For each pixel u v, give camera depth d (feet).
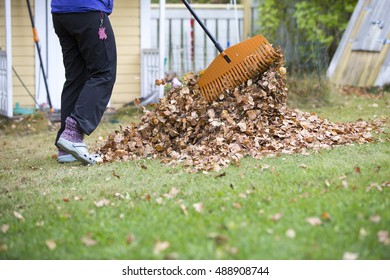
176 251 11.84
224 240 11.98
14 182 18.99
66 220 14.37
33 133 30.07
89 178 18.69
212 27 46.34
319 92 34.06
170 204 14.88
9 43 30.99
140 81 36.24
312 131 22.21
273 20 45.93
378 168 17.19
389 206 13.53
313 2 45.55
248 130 20.75
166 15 45.83
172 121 21.99
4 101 32.30
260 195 15.05
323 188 15.40
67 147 20.54
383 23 38.78
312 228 12.47
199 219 13.48
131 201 15.60
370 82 37.93
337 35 45.44
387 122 26.14
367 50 39.06
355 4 45.37
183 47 45.91
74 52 21.35
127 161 20.83
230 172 17.78
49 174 19.79
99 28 20.27
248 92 21.62
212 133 21.13
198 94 22.47
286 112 22.54
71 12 20.20
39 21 34.60
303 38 46.65
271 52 21.38
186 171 18.39
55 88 35.06
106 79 20.71
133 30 36.06
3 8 34.45
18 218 14.85
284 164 18.39
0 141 28.25
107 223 13.79
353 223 12.56
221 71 21.74
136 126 22.86
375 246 11.56
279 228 12.51
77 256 12.18
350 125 24.14
